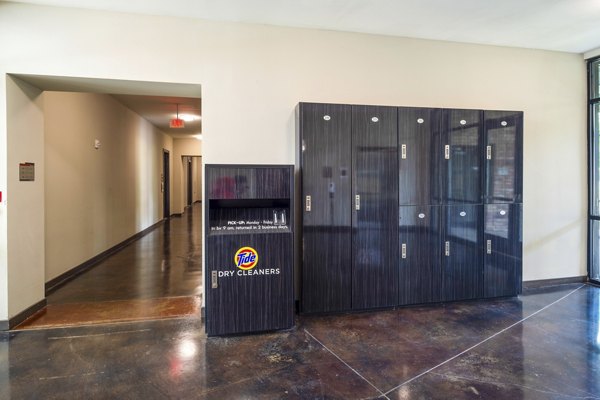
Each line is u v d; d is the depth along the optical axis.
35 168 3.44
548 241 4.44
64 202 4.58
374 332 3.09
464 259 3.77
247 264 2.99
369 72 3.83
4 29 3.05
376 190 3.51
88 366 2.52
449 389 2.25
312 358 2.64
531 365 2.54
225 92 3.50
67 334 3.02
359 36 3.80
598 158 4.51
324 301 3.43
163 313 3.48
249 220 3.13
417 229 3.63
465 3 3.17
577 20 3.53
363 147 3.47
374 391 2.23
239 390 2.24
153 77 3.34
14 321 3.14
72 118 4.80
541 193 4.40
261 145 3.59
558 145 4.44
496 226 3.84
